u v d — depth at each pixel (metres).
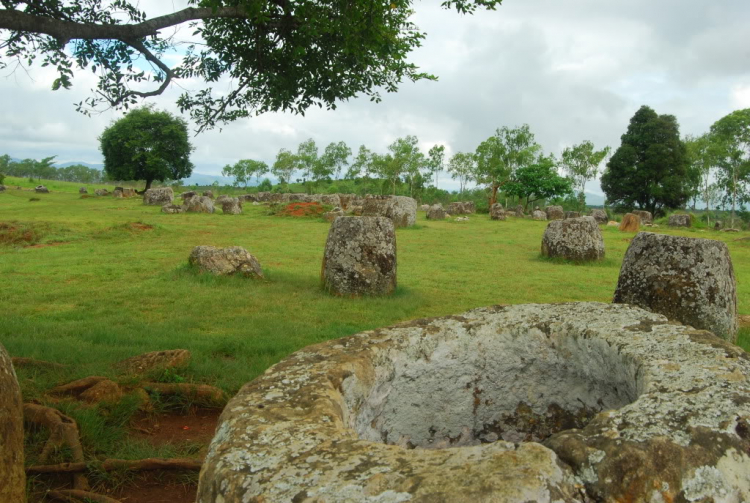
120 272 12.04
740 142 53.16
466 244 19.58
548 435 2.71
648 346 2.27
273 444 1.59
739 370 1.95
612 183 53.69
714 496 1.41
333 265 10.32
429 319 2.81
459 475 1.35
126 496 3.49
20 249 15.34
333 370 2.14
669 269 7.17
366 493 1.32
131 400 4.48
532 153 58.56
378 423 2.48
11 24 4.38
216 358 5.99
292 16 6.11
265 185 85.00
